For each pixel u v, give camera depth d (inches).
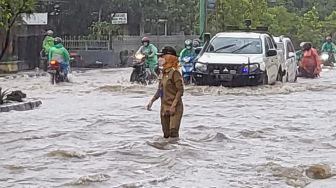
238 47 1325.0
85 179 515.8
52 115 912.9
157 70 1457.9
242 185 506.9
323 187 504.1
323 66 2194.9
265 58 1310.3
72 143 687.1
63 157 610.2
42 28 2311.8
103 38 2551.7
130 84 1428.4
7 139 712.4
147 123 829.8
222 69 1259.2
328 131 780.0
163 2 2815.0
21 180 517.3
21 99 1036.5
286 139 722.2
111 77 1700.3
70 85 1425.9
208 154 627.8
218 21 2503.7
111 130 775.1
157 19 2844.5
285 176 538.3
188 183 510.6
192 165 576.4
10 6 1050.7
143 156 613.9
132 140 697.6
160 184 505.7
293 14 3341.5
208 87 1256.2
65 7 2593.5
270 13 3051.2
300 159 609.3
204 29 1835.6
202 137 722.8
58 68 1472.7
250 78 1259.8
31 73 1899.6
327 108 1011.9
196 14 2869.1
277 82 1402.6
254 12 2753.4
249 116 911.7
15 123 838.5
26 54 2222.0
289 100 1121.4
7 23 1072.2
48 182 510.9
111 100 1117.7
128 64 2566.4
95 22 2615.7
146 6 2773.1
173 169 559.5
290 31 3262.8
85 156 614.2
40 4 2395.4
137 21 2802.7
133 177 528.4
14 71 1963.6
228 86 1266.0
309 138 727.7
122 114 920.3
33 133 753.6
